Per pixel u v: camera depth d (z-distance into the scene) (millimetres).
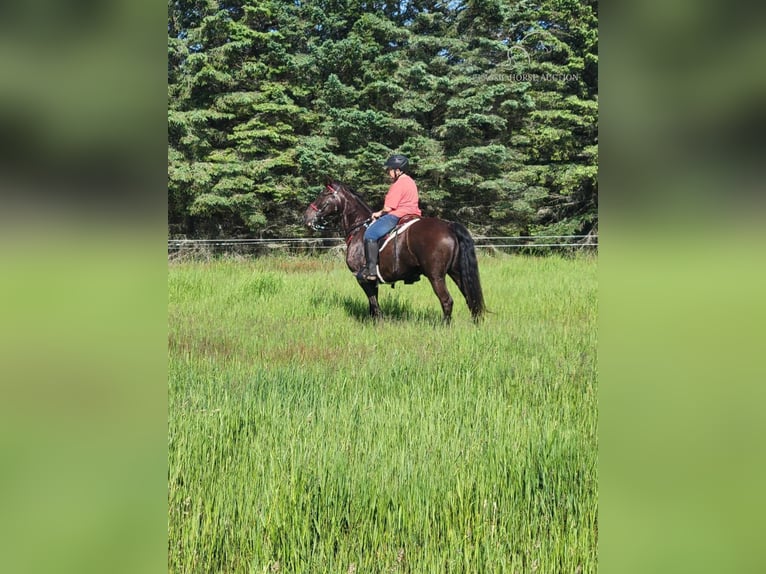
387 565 1967
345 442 2697
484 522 2080
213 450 2553
